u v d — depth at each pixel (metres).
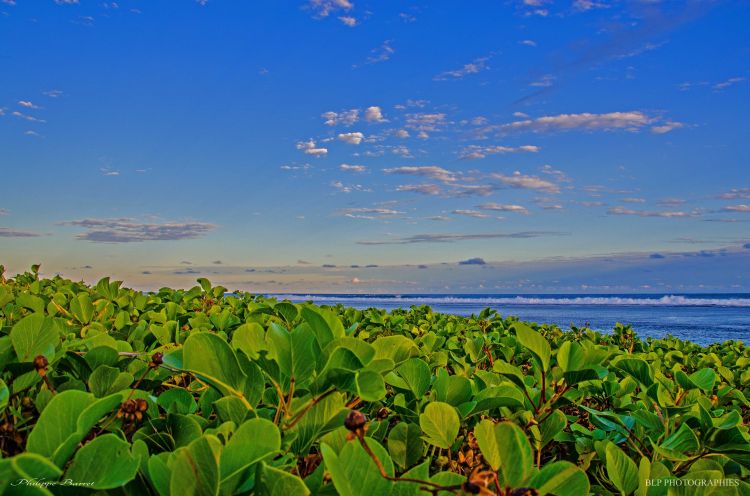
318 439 1.83
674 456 2.15
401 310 7.19
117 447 1.29
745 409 3.68
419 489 1.43
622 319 31.48
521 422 2.48
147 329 3.51
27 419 1.88
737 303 58.28
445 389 2.40
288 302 3.14
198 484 1.26
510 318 6.74
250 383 1.85
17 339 2.02
